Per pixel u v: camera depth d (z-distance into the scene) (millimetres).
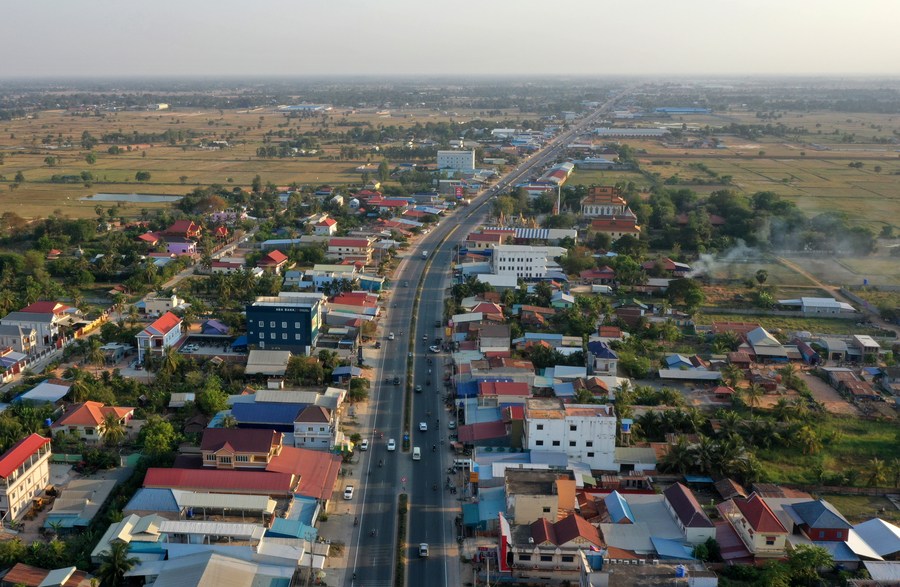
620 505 147000
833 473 169000
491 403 191625
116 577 125375
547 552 131750
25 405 187750
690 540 139250
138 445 173875
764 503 140750
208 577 122312
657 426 183750
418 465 171250
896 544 139125
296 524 142875
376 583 131500
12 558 130250
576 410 171750
